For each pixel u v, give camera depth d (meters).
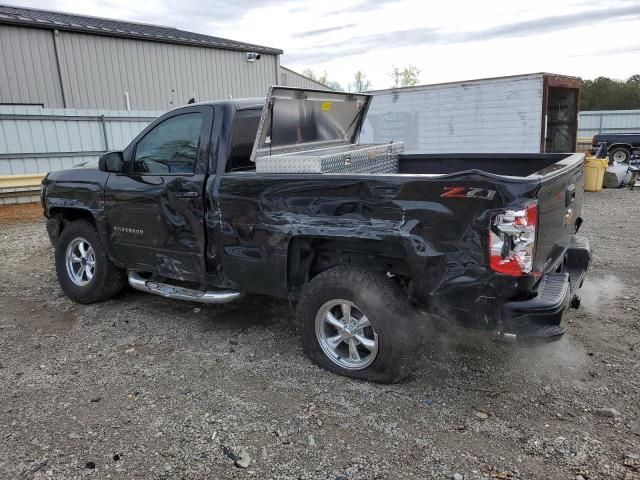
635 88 45.72
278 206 3.71
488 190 2.91
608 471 2.66
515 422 3.12
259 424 3.17
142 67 19.81
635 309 4.81
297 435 3.05
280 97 4.16
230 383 3.68
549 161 4.54
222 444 2.99
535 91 11.19
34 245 8.45
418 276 3.18
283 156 3.79
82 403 3.47
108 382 3.75
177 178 4.29
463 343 4.16
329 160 3.85
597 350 4.01
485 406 3.30
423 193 3.12
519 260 2.90
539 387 3.50
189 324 4.80
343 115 5.14
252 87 24.50
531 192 2.87
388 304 3.37
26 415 3.34
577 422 3.09
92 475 2.75
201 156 4.21
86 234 5.23
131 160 4.76
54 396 3.57
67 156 14.53
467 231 3.00
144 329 4.72
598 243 7.51
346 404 3.36
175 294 4.50
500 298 2.98
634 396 3.34
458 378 3.65
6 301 5.63
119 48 19.00
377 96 13.70
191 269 4.39
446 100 12.48
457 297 3.10
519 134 11.57
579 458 2.76
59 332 4.72
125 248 4.87
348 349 3.80
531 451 2.84
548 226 3.23
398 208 3.21
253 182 3.81
